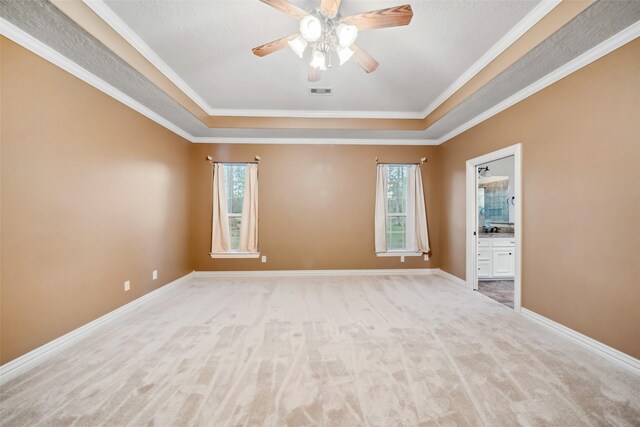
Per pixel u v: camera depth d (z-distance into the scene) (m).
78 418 1.48
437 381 1.79
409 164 4.86
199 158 4.67
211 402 1.60
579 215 2.27
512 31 2.23
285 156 4.74
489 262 4.45
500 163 5.10
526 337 2.41
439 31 2.25
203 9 2.00
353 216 4.80
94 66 2.37
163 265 3.78
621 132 1.96
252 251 4.68
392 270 4.84
